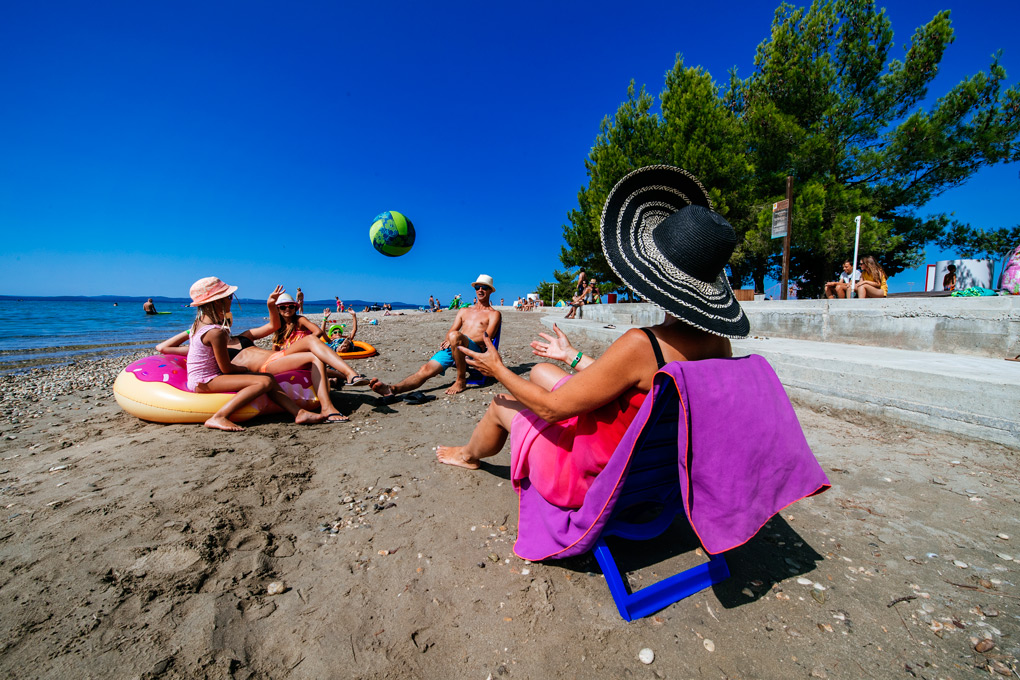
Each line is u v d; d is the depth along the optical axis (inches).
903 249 725.3
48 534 91.7
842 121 640.4
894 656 64.1
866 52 646.5
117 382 178.1
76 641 64.6
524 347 379.2
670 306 62.1
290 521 99.7
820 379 182.9
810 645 66.4
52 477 121.7
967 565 83.7
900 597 75.8
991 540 91.3
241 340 193.5
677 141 700.0
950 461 127.5
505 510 104.7
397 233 238.7
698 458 59.4
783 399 65.7
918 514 101.7
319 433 160.6
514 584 79.3
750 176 683.4
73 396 254.4
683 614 72.6
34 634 65.7
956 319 213.0
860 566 84.2
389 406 196.9
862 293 362.0
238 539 91.4
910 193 661.3
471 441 118.0
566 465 74.3
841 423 167.5
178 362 185.2
